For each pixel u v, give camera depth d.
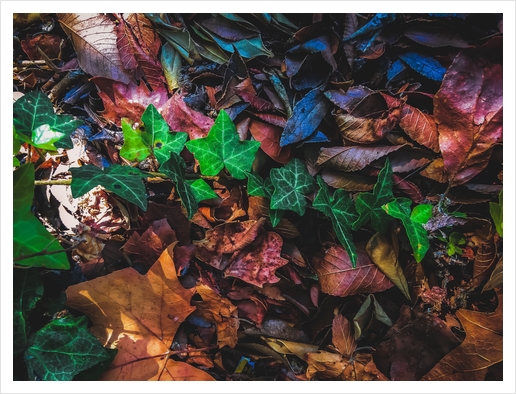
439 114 0.40
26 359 0.36
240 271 0.41
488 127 0.40
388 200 0.41
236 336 0.41
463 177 0.41
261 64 0.43
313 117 0.41
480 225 0.40
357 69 0.42
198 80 0.43
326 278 0.41
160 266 0.40
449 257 0.41
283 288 0.42
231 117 0.41
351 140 0.41
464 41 0.40
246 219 0.42
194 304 0.41
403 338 0.41
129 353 0.39
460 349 0.40
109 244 0.41
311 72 0.42
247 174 0.40
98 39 0.42
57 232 0.41
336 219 0.39
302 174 0.41
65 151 0.43
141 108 0.42
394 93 0.42
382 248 0.41
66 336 0.37
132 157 0.40
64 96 0.43
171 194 0.42
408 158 0.42
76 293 0.39
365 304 0.41
